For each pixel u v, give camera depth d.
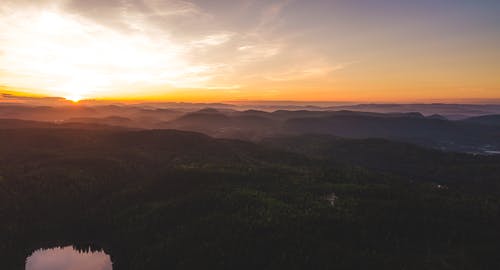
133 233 167.00
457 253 133.38
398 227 150.88
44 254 160.12
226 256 133.62
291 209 166.62
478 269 123.69
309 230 145.62
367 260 126.38
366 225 151.12
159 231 163.88
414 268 121.75
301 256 129.62
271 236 140.50
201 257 135.38
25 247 166.25
